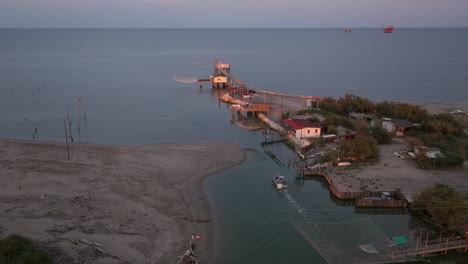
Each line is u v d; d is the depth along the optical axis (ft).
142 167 221.25
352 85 547.08
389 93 487.61
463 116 335.47
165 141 284.41
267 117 347.36
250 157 249.14
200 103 431.43
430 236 154.30
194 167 225.97
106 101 431.43
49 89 495.41
